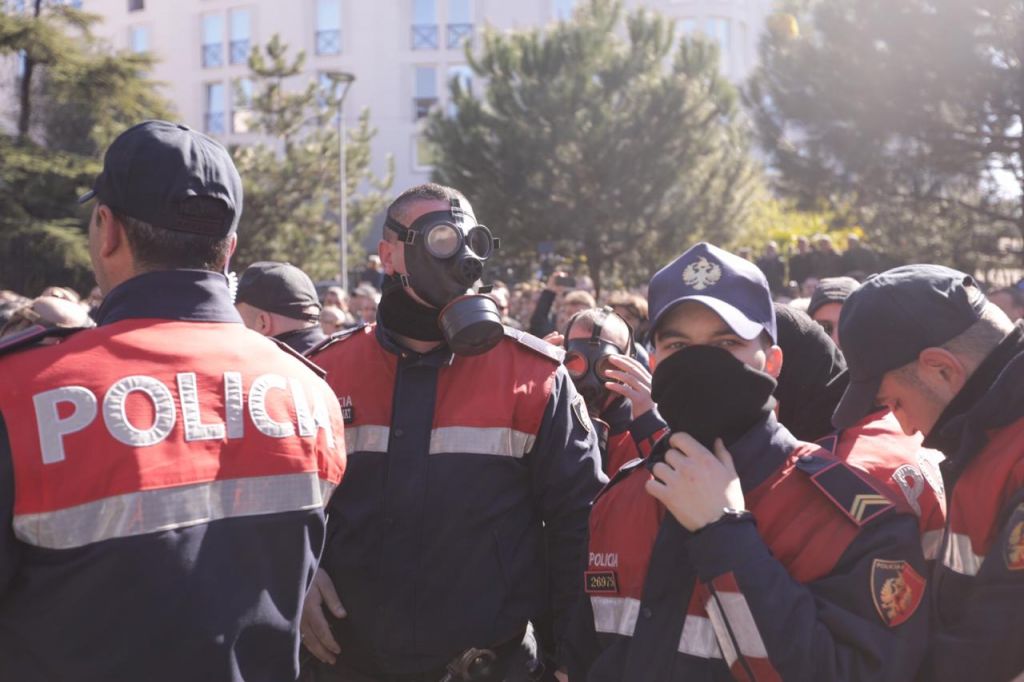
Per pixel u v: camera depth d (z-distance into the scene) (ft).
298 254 77.41
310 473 5.71
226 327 5.69
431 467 8.07
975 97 53.01
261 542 5.43
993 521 5.30
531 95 65.41
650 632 5.93
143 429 5.14
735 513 5.55
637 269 68.33
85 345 5.24
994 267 60.75
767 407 5.95
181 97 124.77
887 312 5.73
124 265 5.64
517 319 39.81
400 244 8.12
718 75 71.61
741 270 6.25
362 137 83.20
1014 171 55.83
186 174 5.53
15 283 70.69
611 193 64.28
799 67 58.03
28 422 4.93
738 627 5.40
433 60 118.11
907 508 5.75
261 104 76.23
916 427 5.87
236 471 5.39
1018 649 4.94
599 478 8.36
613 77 66.13
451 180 67.00
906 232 61.36
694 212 65.51
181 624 5.08
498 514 8.09
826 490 5.65
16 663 5.04
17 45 65.72
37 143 72.64
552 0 118.93
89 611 4.96
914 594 5.48
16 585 4.99
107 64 68.49
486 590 8.02
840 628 5.34
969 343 5.59
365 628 8.11
